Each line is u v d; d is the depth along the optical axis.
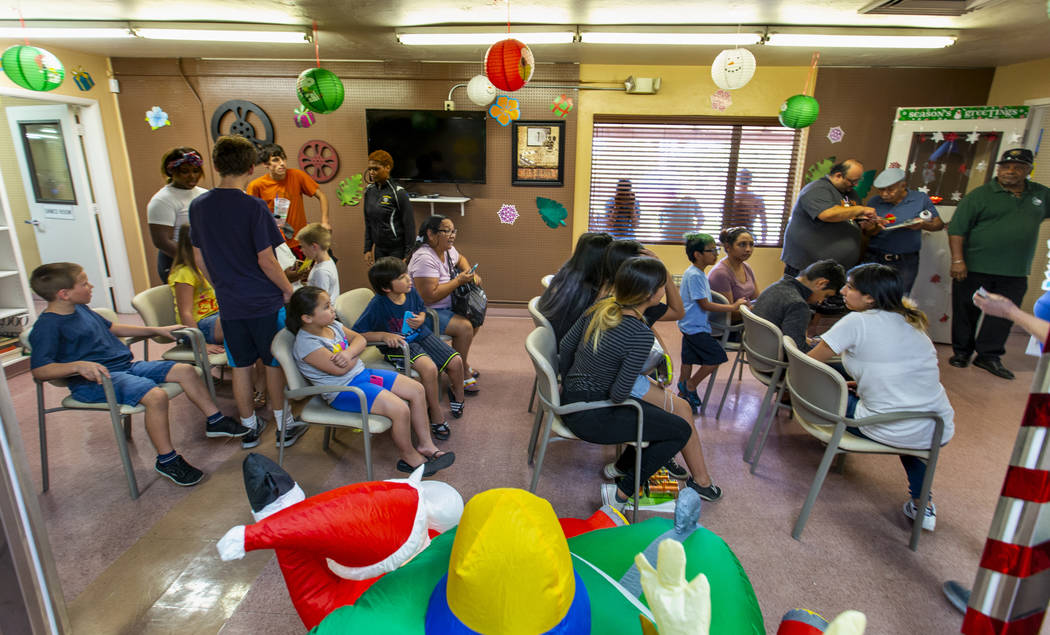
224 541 0.81
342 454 2.63
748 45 4.08
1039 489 0.73
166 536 2.00
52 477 2.39
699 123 5.02
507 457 2.62
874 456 2.72
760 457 2.65
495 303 5.50
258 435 2.72
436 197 5.02
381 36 4.02
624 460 2.14
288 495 0.96
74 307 2.28
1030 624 0.79
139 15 3.55
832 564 1.92
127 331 2.53
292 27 3.80
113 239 5.20
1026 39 3.78
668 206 5.25
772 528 2.12
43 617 0.95
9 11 3.46
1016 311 1.37
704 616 0.61
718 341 3.24
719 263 3.32
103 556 1.89
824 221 3.75
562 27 3.75
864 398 2.00
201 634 1.57
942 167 4.43
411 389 2.38
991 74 4.77
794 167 5.12
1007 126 4.17
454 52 4.51
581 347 1.97
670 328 5.02
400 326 2.73
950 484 2.45
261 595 1.72
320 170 5.16
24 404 3.17
